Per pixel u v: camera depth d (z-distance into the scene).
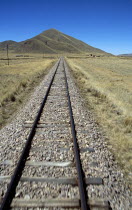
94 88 13.95
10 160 4.30
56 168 3.99
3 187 3.44
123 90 15.88
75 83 15.77
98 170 3.99
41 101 9.47
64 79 17.20
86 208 2.81
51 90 12.20
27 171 3.86
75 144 4.77
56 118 6.97
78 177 3.53
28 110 8.13
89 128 6.24
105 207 3.03
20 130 6.01
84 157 4.46
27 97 11.66
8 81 17.56
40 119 6.85
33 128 5.75
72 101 9.53
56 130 5.91
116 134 6.14
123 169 4.29
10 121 7.54
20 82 15.80
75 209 2.96
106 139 5.78
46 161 4.23
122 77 25.62
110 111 9.01
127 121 7.36
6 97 10.89
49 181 3.57
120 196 3.34
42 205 3.01
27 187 3.42
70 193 3.29
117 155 4.87
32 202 3.07
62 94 11.05
